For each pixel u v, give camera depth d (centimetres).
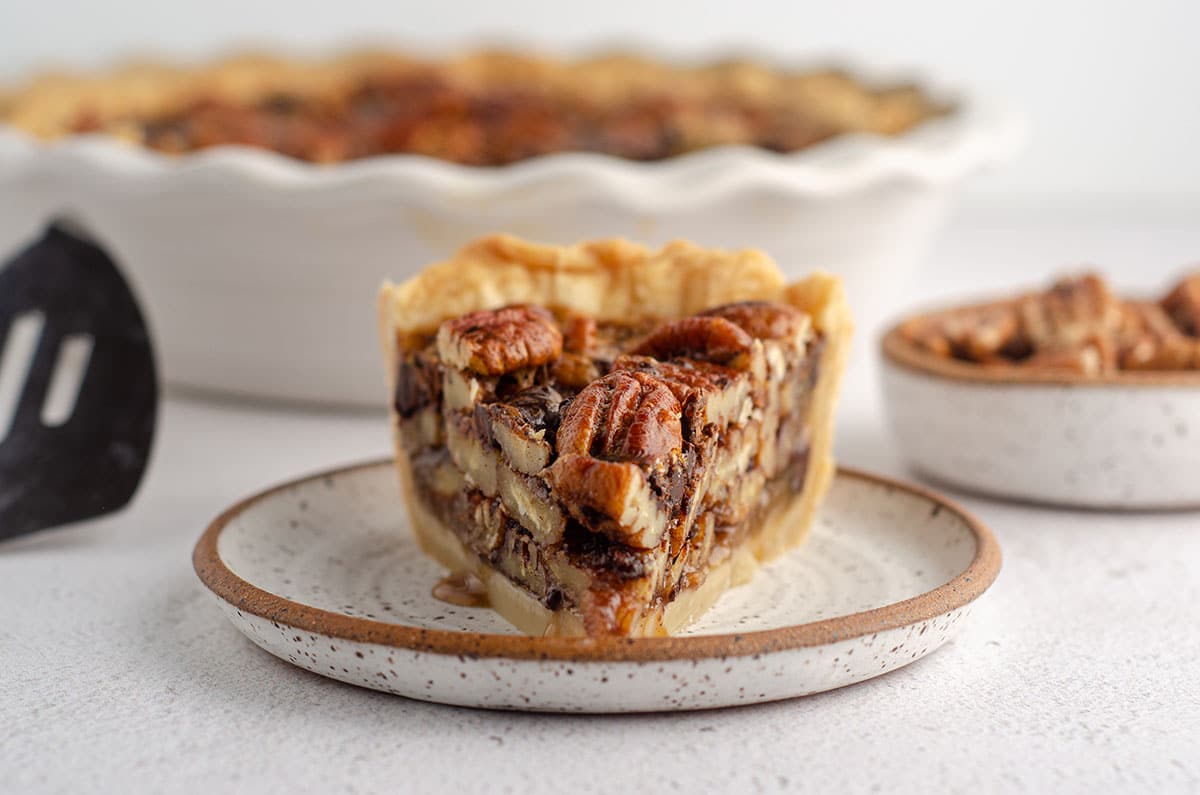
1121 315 58
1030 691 43
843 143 64
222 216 61
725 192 61
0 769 40
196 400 68
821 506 51
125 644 45
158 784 39
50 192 66
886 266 68
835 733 41
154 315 66
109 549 52
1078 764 40
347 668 41
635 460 42
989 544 45
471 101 80
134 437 54
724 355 46
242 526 48
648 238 62
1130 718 42
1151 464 53
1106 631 46
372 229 61
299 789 39
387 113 85
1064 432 53
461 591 46
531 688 40
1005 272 92
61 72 87
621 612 42
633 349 47
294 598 46
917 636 42
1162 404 52
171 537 53
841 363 49
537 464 43
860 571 48
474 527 46
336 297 63
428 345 49
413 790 39
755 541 48
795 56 118
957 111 79
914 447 56
